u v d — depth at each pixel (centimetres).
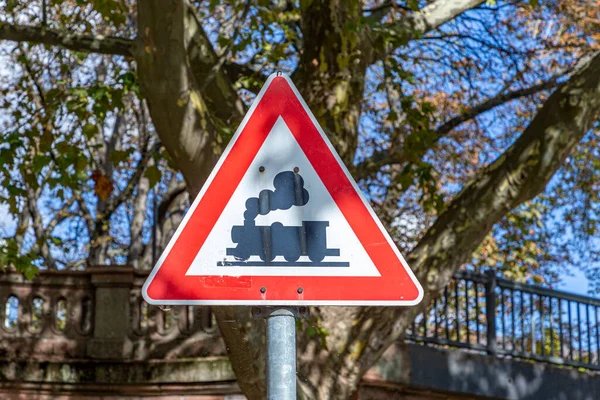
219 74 973
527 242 2022
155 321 1218
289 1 1268
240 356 845
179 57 787
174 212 2239
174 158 824
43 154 1042
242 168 362
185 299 352
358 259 358
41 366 1188
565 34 1800
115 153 1071
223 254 356
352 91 1038
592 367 1432
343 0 998
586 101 909
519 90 1540
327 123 1024
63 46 959
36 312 1359
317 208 360
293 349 345
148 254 2292
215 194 359
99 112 1052
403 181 1105
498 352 1349
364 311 959
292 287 354
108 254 2380
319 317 948
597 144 1886
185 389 1193
